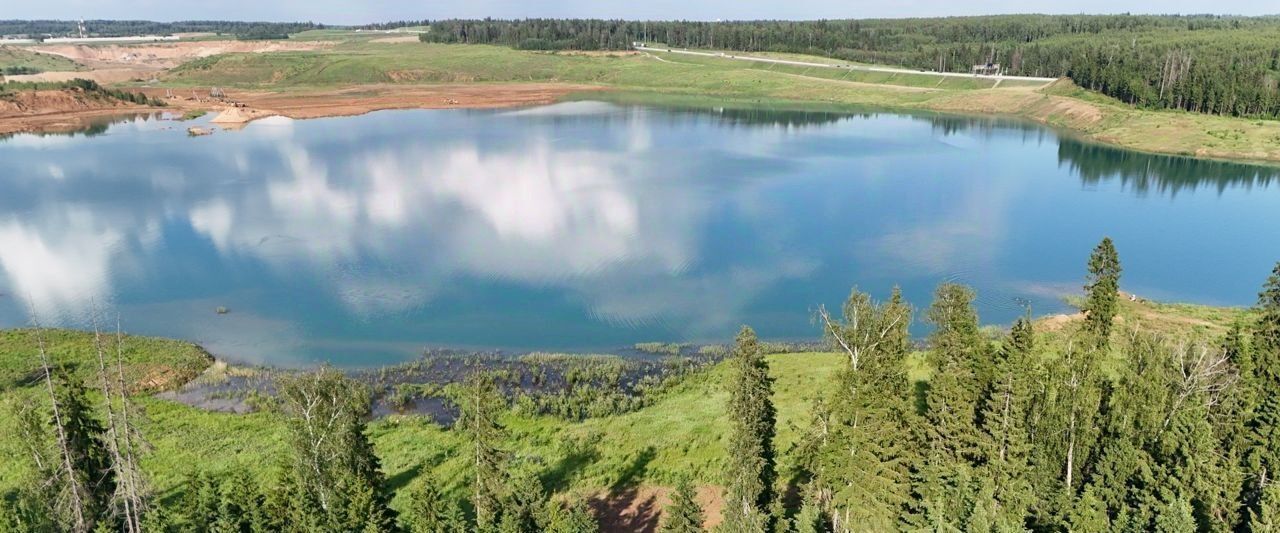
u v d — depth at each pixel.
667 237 103.00
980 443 39.41
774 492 41.81
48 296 83.56
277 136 179.75
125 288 85.81
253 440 54.12
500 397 61.00
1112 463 39.06
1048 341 65.00
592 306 81.19
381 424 56.97
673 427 56.09
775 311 80.94
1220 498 37.88
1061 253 101.12
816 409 42.34
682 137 185.00
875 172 146.62
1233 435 42.69
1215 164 160.88
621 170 143.25
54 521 38.72
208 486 41.34
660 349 71.94
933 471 38.34
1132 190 137.25
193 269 91.31
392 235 103.06
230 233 104.12
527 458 52.12
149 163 147.25
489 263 92.69
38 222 109.19
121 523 39.38
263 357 70.00
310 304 81.38
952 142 183.75
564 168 144.12
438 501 40.44
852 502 37.53
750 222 110.56
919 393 56.06
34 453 39.84
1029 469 38.69
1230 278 94.19
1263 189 139.50
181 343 71.06
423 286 85.94
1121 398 42.22
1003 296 86.00
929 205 123.19
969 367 43.75
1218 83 198.00
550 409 59.72
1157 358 46.94
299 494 38.44
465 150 162.25
